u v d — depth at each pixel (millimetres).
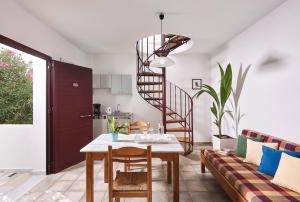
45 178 3539
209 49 5582
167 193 2939
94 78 5828
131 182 2244
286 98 2844
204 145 5973
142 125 3863
